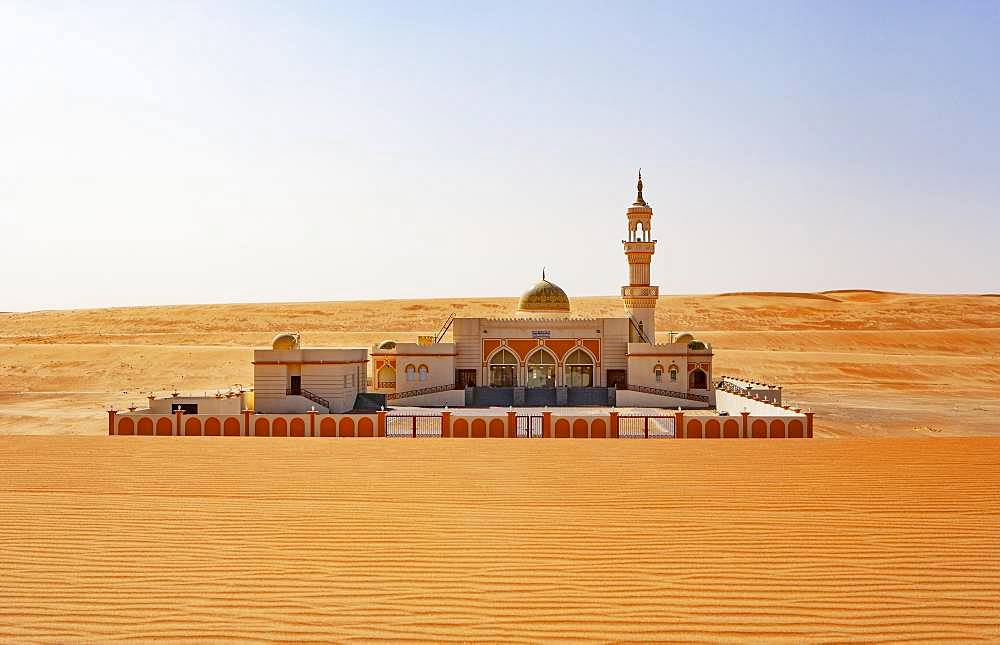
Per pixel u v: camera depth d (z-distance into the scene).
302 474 17.86
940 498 15.31
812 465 18.48
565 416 29.73
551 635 9.25
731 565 11.60
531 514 14.48
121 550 12.38
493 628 9.45
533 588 10.74
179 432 31.33
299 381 41.97
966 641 8.99
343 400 42.78
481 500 15.54
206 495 15.93
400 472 18.08
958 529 13.32
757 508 14.79
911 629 9.32
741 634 9.23
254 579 11.11
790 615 9.76
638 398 47.00
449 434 29.81
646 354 47.72
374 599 10.38
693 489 16.33
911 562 11.66
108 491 16.25
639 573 11.30
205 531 13.41
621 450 20.88
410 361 48.72
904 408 50.97
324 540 12.91
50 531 13.37
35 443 21.78
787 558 11.90
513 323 50.31
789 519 14.02
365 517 14.29
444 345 48.78
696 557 11.98
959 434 40.00
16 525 13.72
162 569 11.52
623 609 10.00
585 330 50.19
